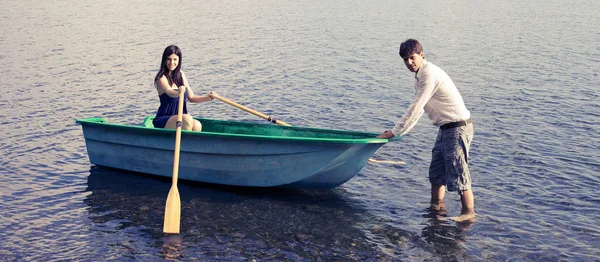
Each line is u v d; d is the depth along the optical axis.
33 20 22.77
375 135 7.14
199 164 7.36
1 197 7.07
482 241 6.00
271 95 12.41
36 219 6.50
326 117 10.74
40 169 8.02
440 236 6.11
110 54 16.61
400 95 12.34
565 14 24.84
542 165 8.04
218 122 8.31
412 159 8.41
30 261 5.60
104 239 6.05
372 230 6.27
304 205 6.92
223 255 5.71
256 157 7.06
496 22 22.89
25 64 15.16
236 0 30.80
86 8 26.73
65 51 16.91
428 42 18.69
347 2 30.08
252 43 18.55
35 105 11.43
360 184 7.54
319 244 5.96
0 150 8.76
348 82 13.53
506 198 7.01
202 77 14.12
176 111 7.66
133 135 7.60
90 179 7.69
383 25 22.34
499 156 8.41
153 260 5.62
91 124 7.85
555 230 6.20
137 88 12.97
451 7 27.95
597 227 6.25
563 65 15.01
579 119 10.27
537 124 10.01
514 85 12.97
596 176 7.63
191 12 25.94
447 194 7.20
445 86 6.26
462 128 6.34
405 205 6.89
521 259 5.64
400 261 5.62
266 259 5.64
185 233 6.20
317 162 6.86
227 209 6.80
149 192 7.28
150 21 23.06
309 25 22.38
